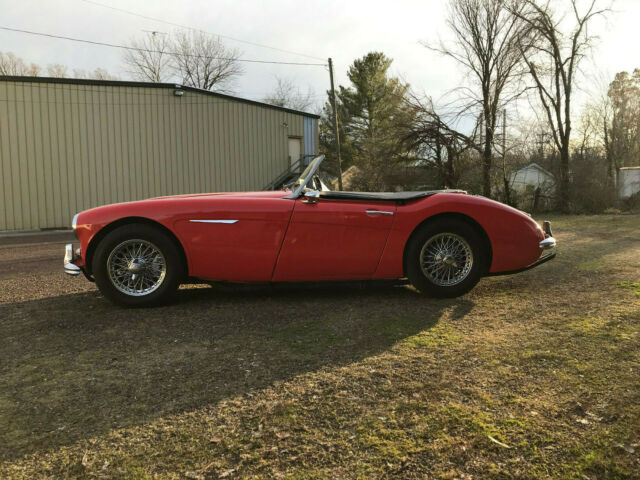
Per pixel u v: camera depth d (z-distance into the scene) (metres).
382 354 2.65
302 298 4.03
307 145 22.81
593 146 29.44
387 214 3.80
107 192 17.58
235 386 2.26
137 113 18.03
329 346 2.80
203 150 19.55
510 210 3.94
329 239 3.76
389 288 4.39
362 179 23.39
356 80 39.47
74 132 16.89
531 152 21.50
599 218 16.28
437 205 3.83
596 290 4.15
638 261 5.77
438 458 1.65
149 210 3.64
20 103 16.00
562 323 3.16
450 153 20.38
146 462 1.66
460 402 2.05
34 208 16.36
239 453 1.71
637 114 30.36
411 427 1.86
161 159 18.61
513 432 1.80
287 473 1.58
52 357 2.71
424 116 20.42
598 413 1.92
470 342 2.82
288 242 3.72
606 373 2.30
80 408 2.07
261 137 21.16
